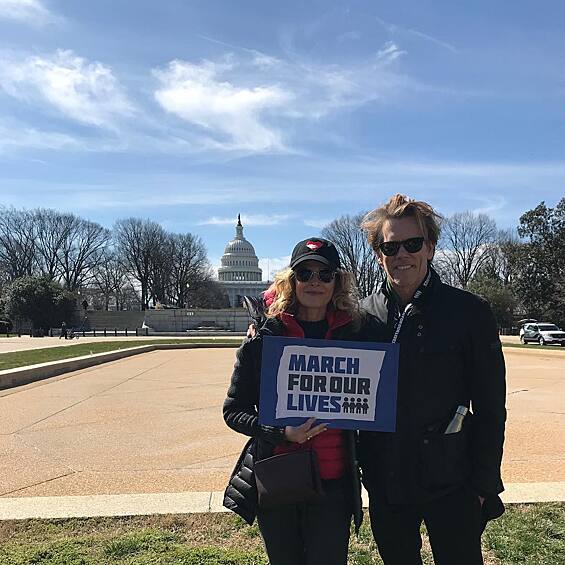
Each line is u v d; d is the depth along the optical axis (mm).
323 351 2762
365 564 3969
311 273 2859
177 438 8359
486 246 81500
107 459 7133
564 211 65000
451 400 2693
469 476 2662
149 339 46875
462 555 2662
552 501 5023
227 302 117312
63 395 12852
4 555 3977
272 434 2713
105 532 4449
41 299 66500
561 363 22641
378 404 2713
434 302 2766
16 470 6621
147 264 94562
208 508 4883
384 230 2850
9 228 89938
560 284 60875
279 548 2729
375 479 2803
